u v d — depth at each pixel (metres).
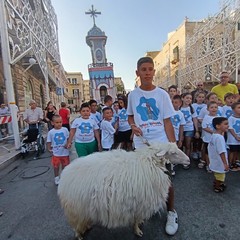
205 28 14.73
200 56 16.06
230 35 11.97
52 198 4.17
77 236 2.82
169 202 3.01
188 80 18.16
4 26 8.18
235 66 11.17
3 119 8.08
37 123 8.09
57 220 3.38
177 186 4.33
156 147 2.63
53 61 22.81
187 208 3.49
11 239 2.97
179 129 5.32
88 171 2.53
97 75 37.88
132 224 2.79
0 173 5.90
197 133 5.80
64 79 33.78
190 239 2.77
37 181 5.16
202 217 3.23
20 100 14.76
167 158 2.65
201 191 4.07
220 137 3.93
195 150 6.03
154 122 2.89
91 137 4.91
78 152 4.89
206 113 5.63
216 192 3.99
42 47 15.09
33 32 12.21
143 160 2.56
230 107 5.62
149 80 2.85
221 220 3.14
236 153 5.08
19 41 10.22
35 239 2.94
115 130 6.06
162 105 2.90
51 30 20.12
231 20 11.52
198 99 6.14
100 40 38.47
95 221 2.59
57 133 4.92
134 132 2.94
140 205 2.46
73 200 2.50
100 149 5.11
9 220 3.45
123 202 2.40
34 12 13.86
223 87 6.34
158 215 3.31
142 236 2.87
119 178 2.43
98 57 38.62
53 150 4.93
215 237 2.79
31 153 8.12
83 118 4.94
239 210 3.37
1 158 6.94
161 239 2.80
